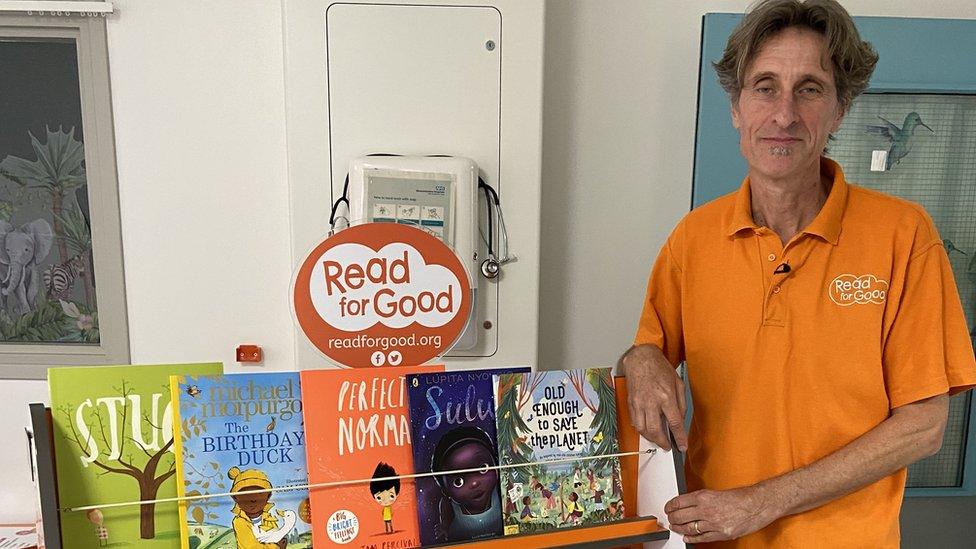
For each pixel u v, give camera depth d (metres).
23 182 1.83
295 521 0.82
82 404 0.78
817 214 1.08
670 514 0.93
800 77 0.99
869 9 1.84
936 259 1.00
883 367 1.04
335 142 1.61
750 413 1.06
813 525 1.02
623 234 1.93
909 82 1.75
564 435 0.93
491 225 1.67
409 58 1.60
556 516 0.91
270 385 0.83
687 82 1.87
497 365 1.72
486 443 0.89
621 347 1.98
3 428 1.88
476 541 0.86
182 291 1.86
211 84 1.78
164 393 0.81
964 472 1.89
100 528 0.78
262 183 1.83
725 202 1.17
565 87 1.85
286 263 1.86
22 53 1.78
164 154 1.80
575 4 1.82
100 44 1.75
